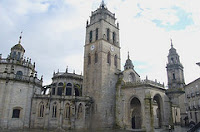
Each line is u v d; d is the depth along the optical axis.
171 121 60.75
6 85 52.81
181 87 108.00
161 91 61.91
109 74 69.38
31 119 55.91
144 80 57.84
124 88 62.81
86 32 80.81
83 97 63.72
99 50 70.19
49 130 53.91
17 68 62.44
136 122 65.81
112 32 78.31
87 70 73.19
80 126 59.19
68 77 75.06
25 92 56.50
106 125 61.88
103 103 63.44
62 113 57.84
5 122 50.00
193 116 75.81
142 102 56.22
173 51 119.44
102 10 77.56
